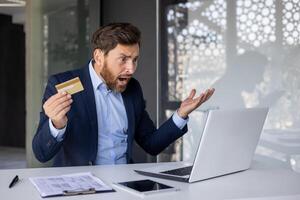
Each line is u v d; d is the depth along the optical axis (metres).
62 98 1.50
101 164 1.85
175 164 1.78
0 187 1.32
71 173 1.56
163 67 3.43
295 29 3.10
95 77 1.89
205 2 3.29
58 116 1.50
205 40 3.30
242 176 1.53
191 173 1.39
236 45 3.21
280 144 3.13
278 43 3.12
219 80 3.26
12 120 7.84
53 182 1.37
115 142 1.89
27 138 3.70
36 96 3.72
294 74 3.10
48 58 3.72
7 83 7.86
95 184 1.34
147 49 3.48
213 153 1.43
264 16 3.15
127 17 3.56
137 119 2.04
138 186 1.31
